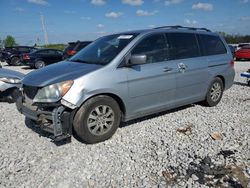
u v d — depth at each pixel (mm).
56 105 3711
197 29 5875
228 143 4090
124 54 4348
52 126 3775
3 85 6852
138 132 4594
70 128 3812
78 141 4227
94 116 4047
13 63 22266
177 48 5180
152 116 5434
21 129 4863
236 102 6648
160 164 3502
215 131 4602
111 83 4105
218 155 3691
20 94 4430
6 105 6852
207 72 5719
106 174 3295
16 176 3287
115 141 4234
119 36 4922
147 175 3254
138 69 4449
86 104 3920
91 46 5215
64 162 3592
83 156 3748
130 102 4414
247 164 3430
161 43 4930
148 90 4617
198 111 5793
